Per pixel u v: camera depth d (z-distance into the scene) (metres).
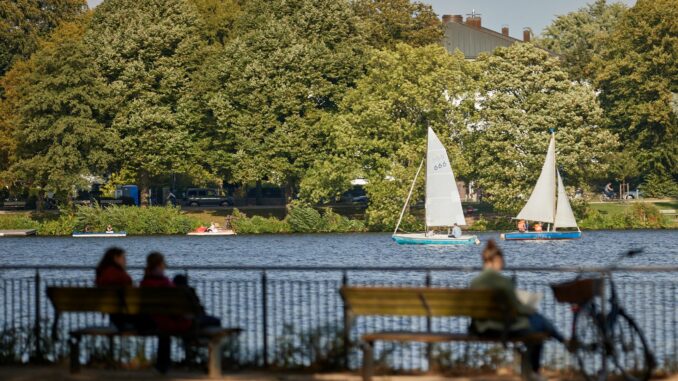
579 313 59.94
